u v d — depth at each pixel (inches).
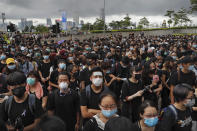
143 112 92.3
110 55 299.9
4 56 245.3
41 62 252.2
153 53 355.3
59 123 58.9
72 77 199.3
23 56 261.9
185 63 149.9
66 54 284.7
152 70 158.7
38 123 61.2
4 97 137.5
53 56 261.4
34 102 105.7
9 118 104.7
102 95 94.7
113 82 197.3
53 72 197.9
